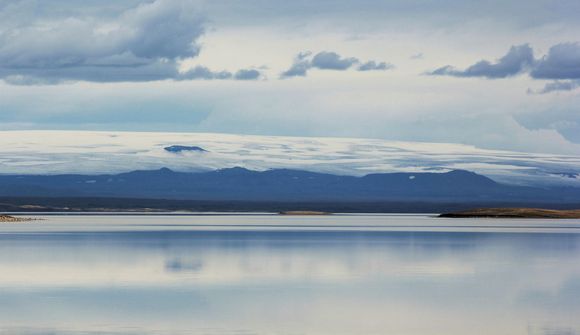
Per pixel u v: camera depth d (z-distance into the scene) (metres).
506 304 51.50
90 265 74.69
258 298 53.81
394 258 82.81
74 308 49.62
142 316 47.12
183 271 69.94
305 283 61.81
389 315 47.72
